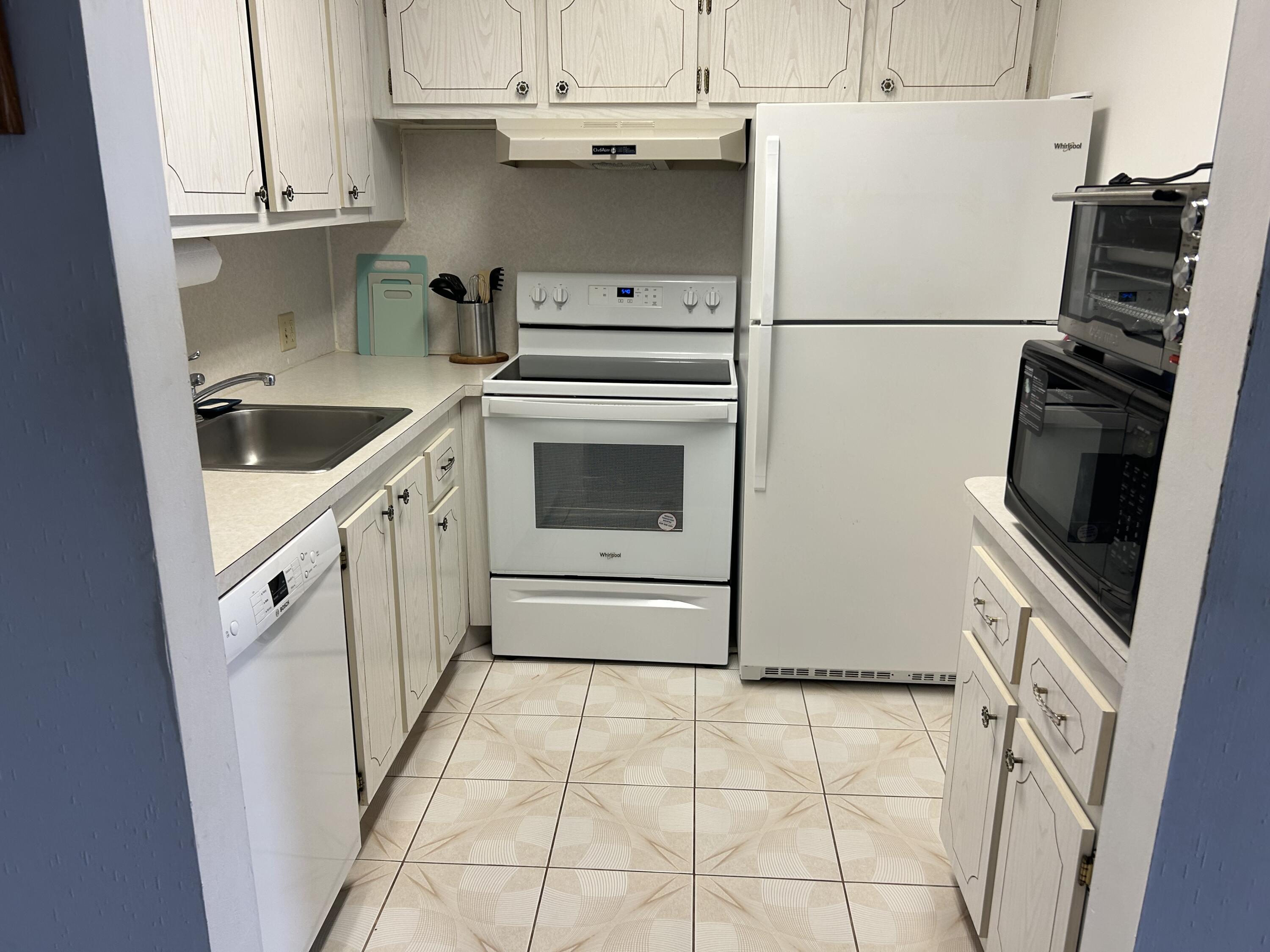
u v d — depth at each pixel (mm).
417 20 2664
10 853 998
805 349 2504
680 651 2889
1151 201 1152
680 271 3174
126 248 839
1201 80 1886
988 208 2383
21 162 800
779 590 2701
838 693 2758
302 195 2221
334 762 1767
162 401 905
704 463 2711
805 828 2146
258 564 1434
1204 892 915
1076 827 1190
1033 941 1349
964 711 1761
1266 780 874
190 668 966
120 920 1016
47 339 842
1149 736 931
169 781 960
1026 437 1515
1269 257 749
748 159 2828
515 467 2760
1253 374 775
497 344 3268
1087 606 1232
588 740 2496
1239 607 832
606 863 2033
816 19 2578
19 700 943
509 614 2891
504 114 2738
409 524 2252
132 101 846
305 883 1639
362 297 3250
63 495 882
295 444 2412
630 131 2641
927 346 2484
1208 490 829
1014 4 2566
